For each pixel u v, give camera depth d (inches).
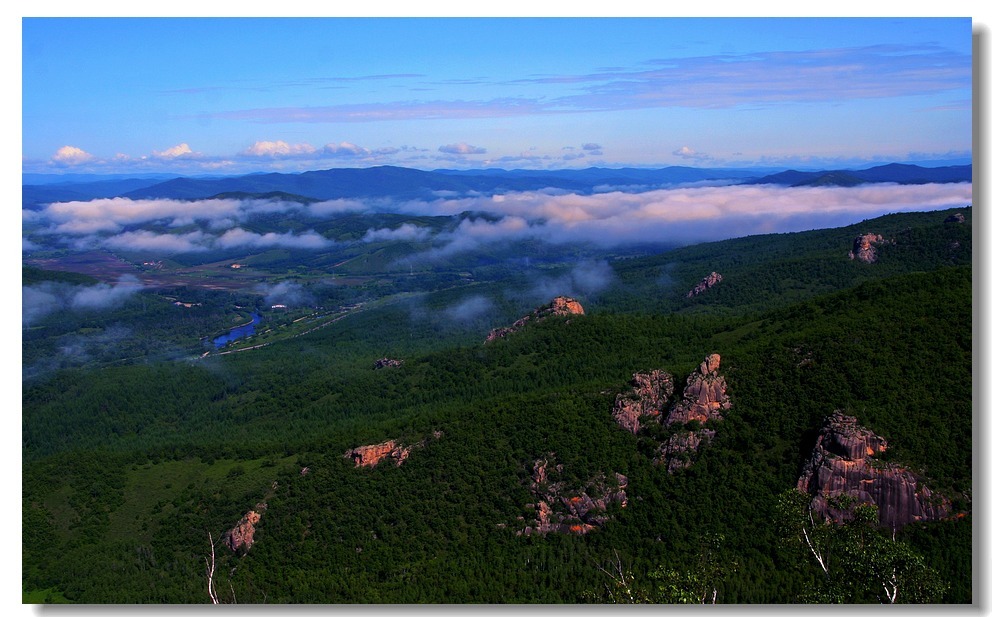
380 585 4158.5
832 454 4101.9
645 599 3420.3
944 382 4411.9
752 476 4377.5
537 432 5059.1
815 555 3211.1
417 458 5123.0
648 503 4466.0
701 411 4783.5
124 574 4512.8
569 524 4485.7
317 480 5137.8
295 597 4040.4
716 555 3880.4
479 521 4608.8
